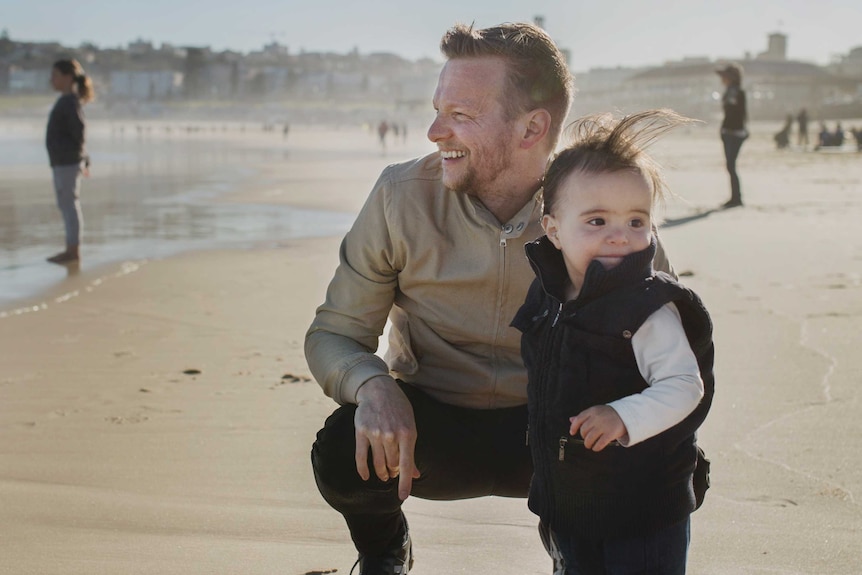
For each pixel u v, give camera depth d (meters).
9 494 3.29
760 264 8.04
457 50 2.35
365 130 144.75
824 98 152.50
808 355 5.00
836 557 2.69
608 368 1.94
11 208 14.82
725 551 2.73
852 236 9.88
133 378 5.01
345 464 2.30
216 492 3.33
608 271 1.90
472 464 2.51
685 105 135.38
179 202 16.56
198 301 7.20
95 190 19.41
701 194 15.76
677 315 1.93
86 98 9.37
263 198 17.52
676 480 2.00
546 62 2.33
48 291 7.64
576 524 2.02
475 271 2.42
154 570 2.63
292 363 5.31
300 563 2.69
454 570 2.66
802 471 3.38
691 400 1.86
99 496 3.28
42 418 4.30
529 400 2.08
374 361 2.38
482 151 2.33
